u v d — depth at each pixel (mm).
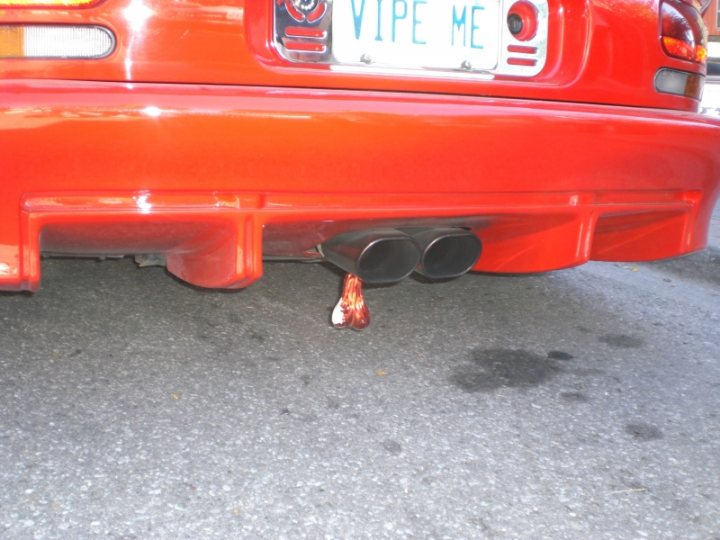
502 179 2076
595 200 2268
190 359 2459
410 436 2043
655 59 2359
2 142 1675
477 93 2127
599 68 2279
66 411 2092
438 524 1680
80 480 1777
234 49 1843
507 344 2703
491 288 3305
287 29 1915
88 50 1762
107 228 1815
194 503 1714
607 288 3430
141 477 1801
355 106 1865
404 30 2057
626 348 2719
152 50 1783
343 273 3312
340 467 1881
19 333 2584
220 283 1981
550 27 2246
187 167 1771
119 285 3090
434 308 3021
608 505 1772
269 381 2330
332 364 2467
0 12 1730
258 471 1849
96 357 2438
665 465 1948
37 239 1755
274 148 1810
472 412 2189
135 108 1700
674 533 1681
